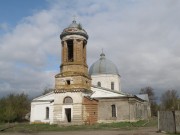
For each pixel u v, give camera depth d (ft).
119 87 200.64
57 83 148.36
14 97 264.52
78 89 143.54
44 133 95.25
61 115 143.33
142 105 200.95
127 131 98.37
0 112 223.71
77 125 133.28
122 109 157.17
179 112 84.17
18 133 95.66
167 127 86.79
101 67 197.88
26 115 261.65
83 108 142.72
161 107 357.20
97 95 162.30
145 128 114.42
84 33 152.66
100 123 147.74
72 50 155.33
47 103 179.01
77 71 146.92
